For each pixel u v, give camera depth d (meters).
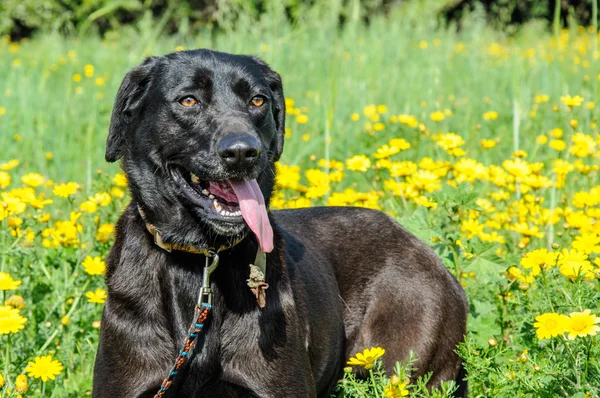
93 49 15.91
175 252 3.53
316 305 3.98
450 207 4.62
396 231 4.63
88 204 5.12
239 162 3.36
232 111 3.57
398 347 4.32
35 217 5.05
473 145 7.89
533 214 5.53
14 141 8.92
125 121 3.83
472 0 20.41
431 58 12.12
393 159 7.30
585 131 8.06
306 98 10.02
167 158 3.56
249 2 11.79
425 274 4.46
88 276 4.88
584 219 4.48
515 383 3.61
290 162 7.82
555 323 3.22
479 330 4.40
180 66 3.65
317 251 4.30
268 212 3.78
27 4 22.33
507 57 13.59
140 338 3.44
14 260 4.86
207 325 3.46
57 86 11.96
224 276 3.50
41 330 4.52
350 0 12.95
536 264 3.79
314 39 12.10
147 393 3.39
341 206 4.79
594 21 8.26
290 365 3.51
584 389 3.46
